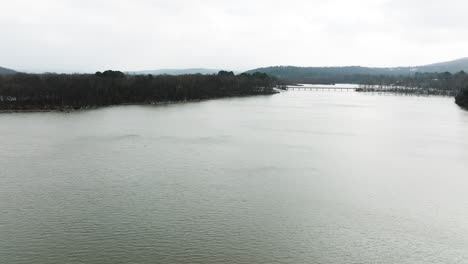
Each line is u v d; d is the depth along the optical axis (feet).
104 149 226.58
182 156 214.07
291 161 208.13
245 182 171.83
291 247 116.57
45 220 131.54
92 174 179.52
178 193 157.28
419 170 194.08
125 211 139.54
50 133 272.10
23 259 108.47
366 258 111.65
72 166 191.42
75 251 112.98
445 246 118.73
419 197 156.35
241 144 248.32
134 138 260.21
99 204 145.28
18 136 259.60
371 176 183.21
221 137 270.67
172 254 112.27
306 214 139.03
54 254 111.34
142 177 176.35
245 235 123.44
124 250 113.91
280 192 160.04
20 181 168.45
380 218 136.67
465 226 131.44
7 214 135.74
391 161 211.41
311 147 244.63
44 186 163.02
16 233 122.52
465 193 161.17
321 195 157.38
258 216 136.98
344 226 130.21
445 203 150.30
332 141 265.95
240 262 108.68
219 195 155.74
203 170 188.24
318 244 118.62
